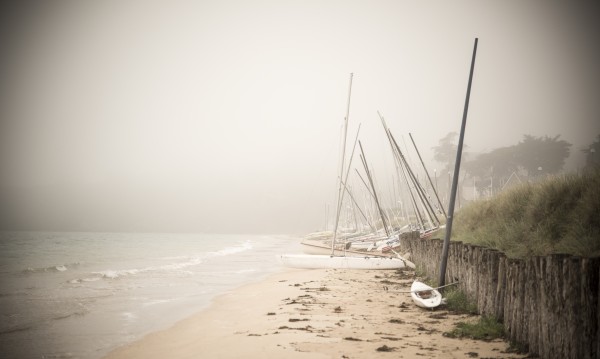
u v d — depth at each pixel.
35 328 12.05
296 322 11.70
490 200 23.38
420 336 9.62
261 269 31.94
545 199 15.92
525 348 7.92
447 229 14.18
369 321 11.53
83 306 15.59
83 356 9.39
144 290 20.09
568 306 6.54
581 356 6.32
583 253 11.65
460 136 14.23
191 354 9.09
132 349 9.88
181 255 51.44
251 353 8.68
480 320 10.20
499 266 9.84
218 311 14.73
